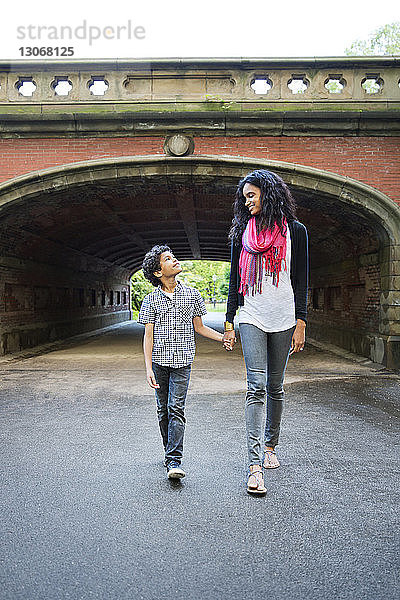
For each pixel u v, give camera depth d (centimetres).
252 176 425
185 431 605
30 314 1786
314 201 1294
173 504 381
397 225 1204
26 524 348
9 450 529
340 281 1655
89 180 1241
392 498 396
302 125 1195
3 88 1213
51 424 648
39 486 421
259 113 1188
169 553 307
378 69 1195
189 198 1527
